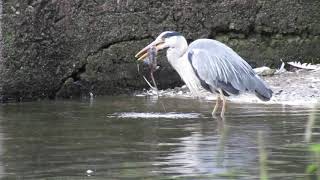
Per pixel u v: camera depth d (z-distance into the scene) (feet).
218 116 41.01
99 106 46.60
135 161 28.25
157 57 54.65
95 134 34.86
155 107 45.60
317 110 42.50
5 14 49.90
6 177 25.80
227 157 28.76
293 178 24.95
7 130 36.40
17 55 50.47
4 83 50.14
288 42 58.39
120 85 54.44
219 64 43.52
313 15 58.44
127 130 36.01
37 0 50.83
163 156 29.14
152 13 54.65
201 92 51.60
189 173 25.96
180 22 55.47
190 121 39.11
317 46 58.85
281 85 51.85
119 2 53.72
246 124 37.55
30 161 28.53
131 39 54.29
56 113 43.11
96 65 53.52
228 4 56.54
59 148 31.22
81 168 27.12
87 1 52.70
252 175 25.54
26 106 47.29
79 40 52.75
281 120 38.65
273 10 57.62
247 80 43.60
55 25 51.72
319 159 28.02
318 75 54.90
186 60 44.80
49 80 51.83
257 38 57.82
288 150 29.96
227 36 57.21
